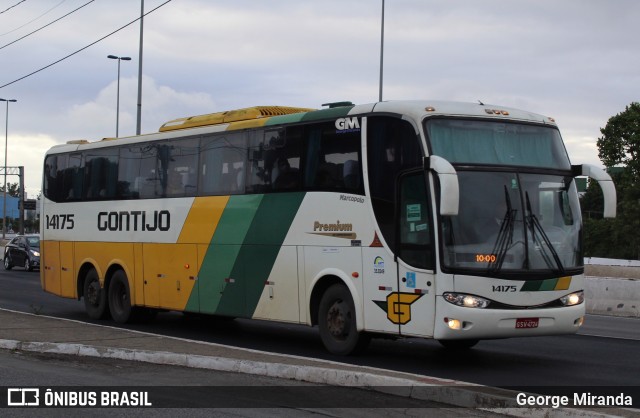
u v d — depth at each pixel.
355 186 12.41
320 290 13.21
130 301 17.45
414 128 11.62
